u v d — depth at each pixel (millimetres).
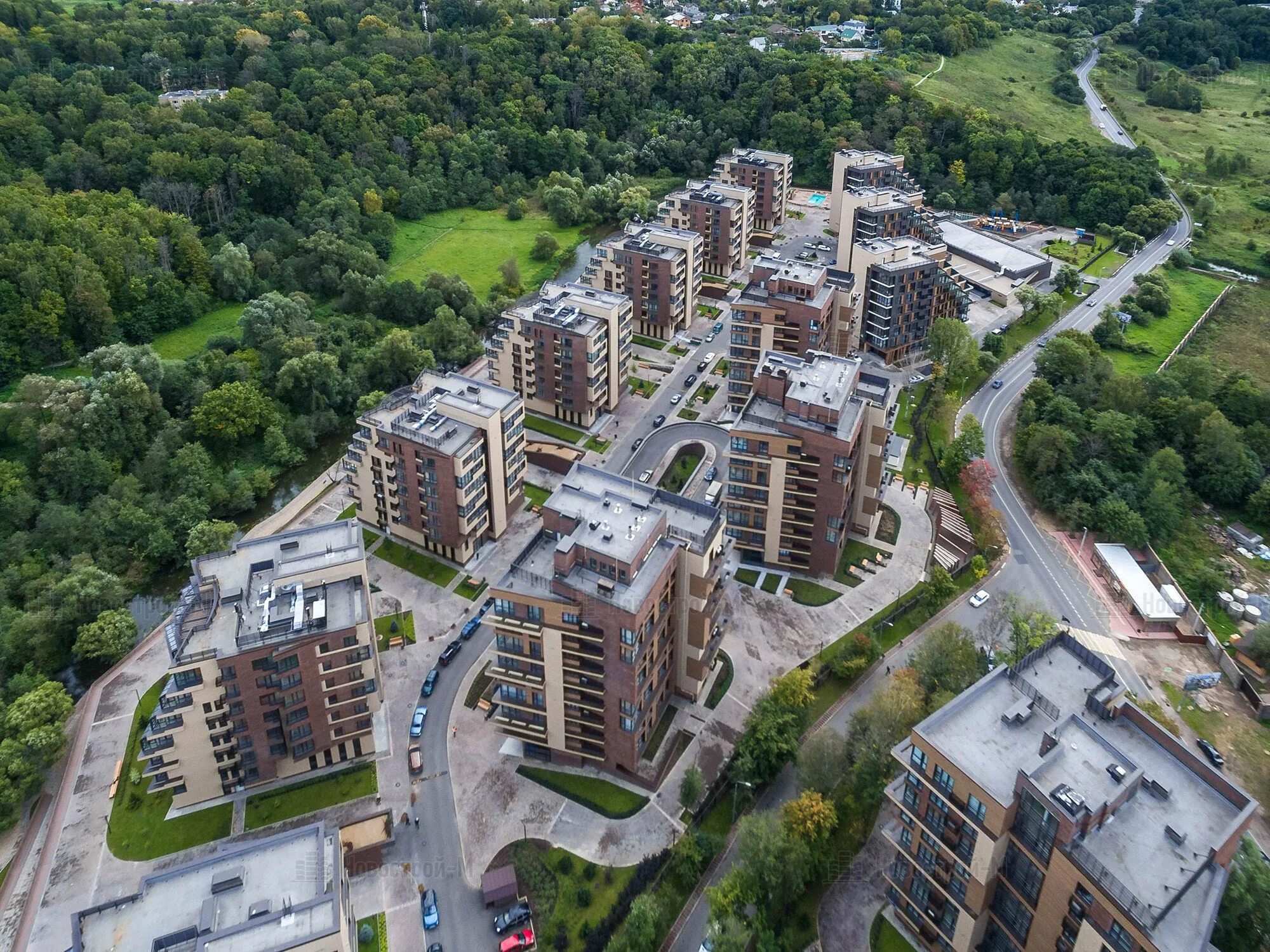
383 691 162250
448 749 151750
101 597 175000
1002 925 108875
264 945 95875
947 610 182125
